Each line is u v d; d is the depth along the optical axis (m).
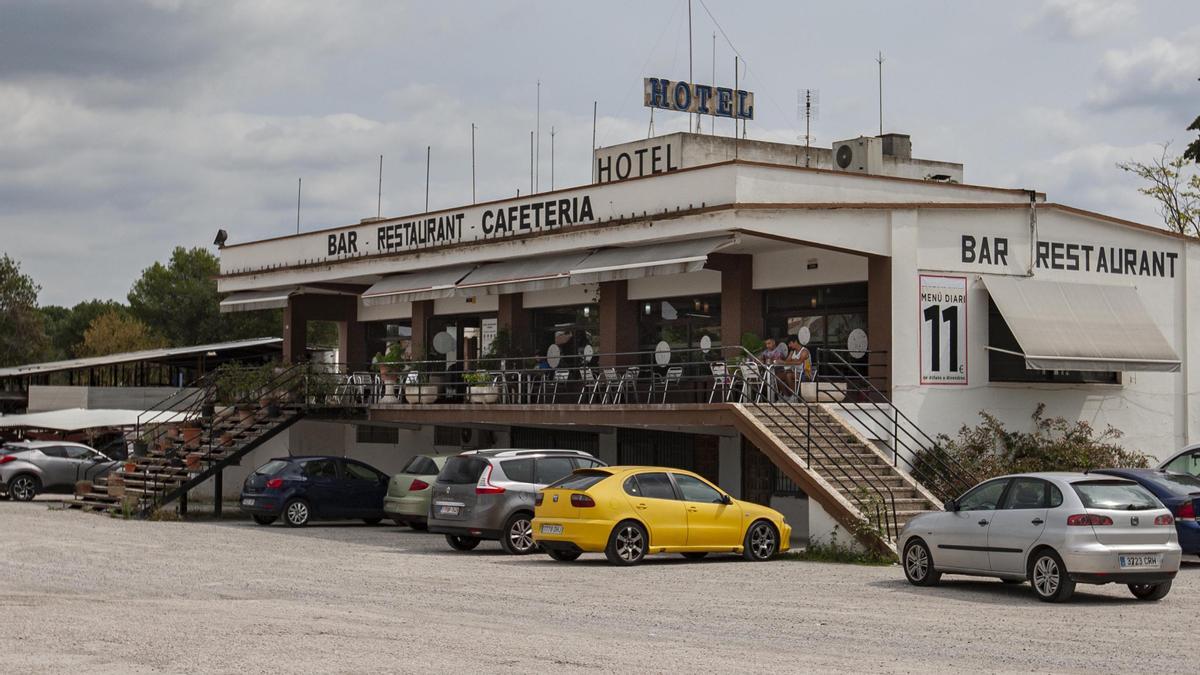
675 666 10.49
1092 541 15.01
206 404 34.69
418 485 27.05
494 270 30.83
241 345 52.06
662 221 26.11
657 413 24.67
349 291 38.84
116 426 43.75
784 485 26.62
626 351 31.20
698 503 20.41
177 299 88.25
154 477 31.22
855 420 24.62
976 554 16.20
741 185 24.83
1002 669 10.60
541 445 32.75
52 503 35.34
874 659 11.05
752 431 22.58
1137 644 12.02
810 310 27.69
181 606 14.21
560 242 28.80
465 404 29.97
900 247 25.64
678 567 19.55
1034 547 15.45
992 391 26.75
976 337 26.58
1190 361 29.94
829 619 13.65
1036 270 27.53
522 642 11.72
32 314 79.94
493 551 22.73
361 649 11.20
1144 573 15.09
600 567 19.48
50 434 50.44
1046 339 26.31
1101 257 28.62
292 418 32.75
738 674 10.15
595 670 10.25
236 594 15.57
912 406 25.48
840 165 31.95
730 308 28.44
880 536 20.25
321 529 28.03
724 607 14.64
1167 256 29.86
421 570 18.84
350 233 35.91
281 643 11.50
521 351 33.53
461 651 11.14
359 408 33.31
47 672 9.93
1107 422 28.53
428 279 32.69
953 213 26.38
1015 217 27.28
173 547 22.14
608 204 27.77
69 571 18.00
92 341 80.94
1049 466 25.89
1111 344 27.22
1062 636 12.49
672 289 30.42
